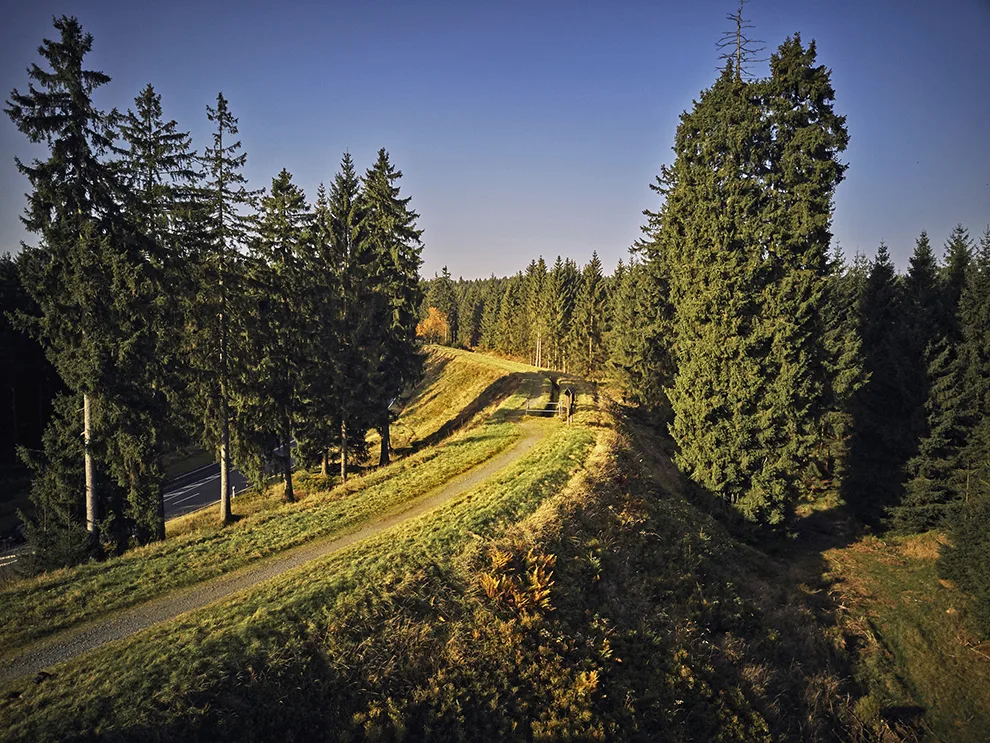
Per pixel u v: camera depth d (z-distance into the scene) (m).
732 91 22.38
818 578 21.83
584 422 31.34
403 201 31.91
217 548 16.91
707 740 11.52
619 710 11.38
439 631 12.09
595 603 14.27
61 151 18.03
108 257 18.84
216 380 24.89
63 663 10.84
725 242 20.89
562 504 18.02
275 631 11.34
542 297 78.56
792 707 13.61
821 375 23.22
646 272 35.75
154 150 22.23
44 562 19.27
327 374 29.17
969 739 15.05
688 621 14.79
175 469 43.75
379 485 23.50
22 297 41.19
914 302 30.22
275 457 29.09
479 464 25.14
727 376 21.02
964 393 25.84
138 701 9.28
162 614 12.95
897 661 17.78
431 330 112.12
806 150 19.91
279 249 27.08
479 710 10.59
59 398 20.69
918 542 25.89
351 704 10.13
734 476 21.28
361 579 13.57
